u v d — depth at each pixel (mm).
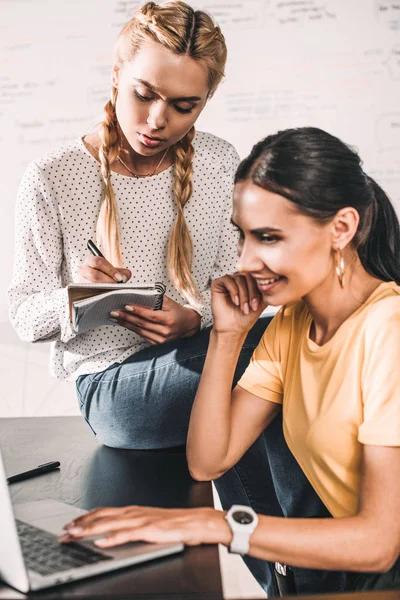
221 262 2330
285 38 3834
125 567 1131
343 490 1429
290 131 1364
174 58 1840
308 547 1224
